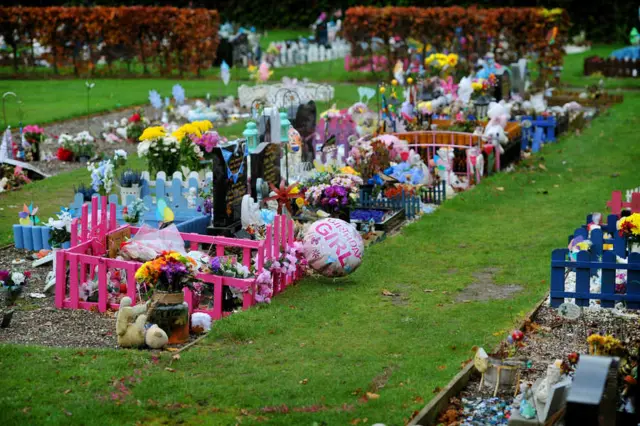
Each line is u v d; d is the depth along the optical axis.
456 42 44.88
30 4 64.25
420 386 10.44
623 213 15.88
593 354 10.30
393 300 14.30
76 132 31.91
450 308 13.83
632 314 13.37
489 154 24.62
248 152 18.36
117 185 19.44
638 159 26.95
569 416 7.83
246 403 10.09
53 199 21.86
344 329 12.81
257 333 12.56
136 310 12.34
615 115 35.09
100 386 10.42
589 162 26.69
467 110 27.69
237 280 13.59
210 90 42.44
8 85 44.12
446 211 20.92
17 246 17.44
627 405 9.49
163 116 32.78
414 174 22.12
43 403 9.91
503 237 18.53
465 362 11.27
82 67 48.28
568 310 12.92
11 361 11.13
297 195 17.22
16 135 30.58
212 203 18.02
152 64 50.69
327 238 15.03
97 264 13.74
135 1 66.31
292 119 22.92
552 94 40.19
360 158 22.05
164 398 10.16
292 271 14.69
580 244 14.27
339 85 43.75
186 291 13.42
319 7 69.44
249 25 69.44
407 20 45.09
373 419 9.56
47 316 13.51
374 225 18.86
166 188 18.69
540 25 42.88
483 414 10.00
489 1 63.41
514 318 13.17
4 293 14.32
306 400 10.13
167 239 14.49
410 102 29.28
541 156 27.59
